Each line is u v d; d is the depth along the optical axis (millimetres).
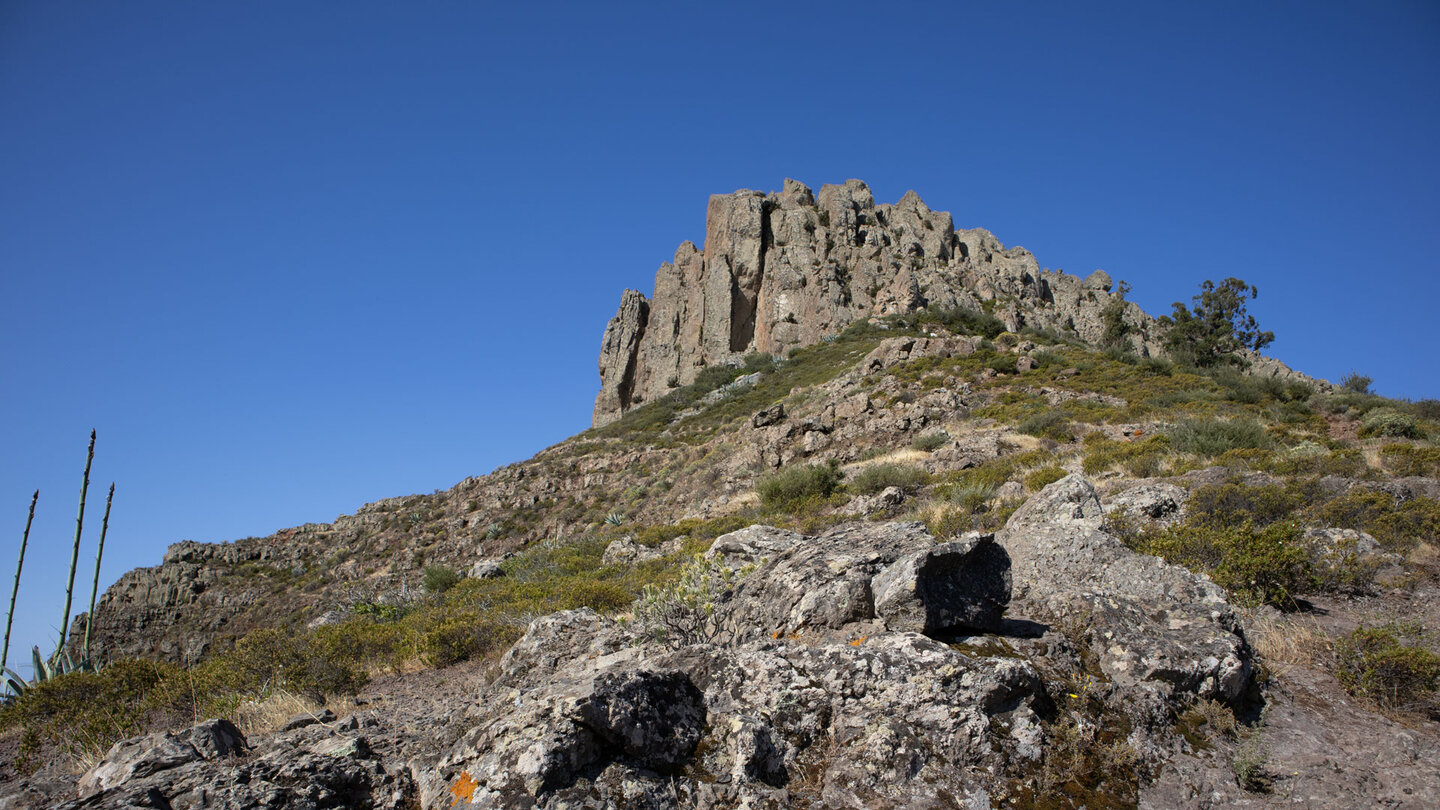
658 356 87562
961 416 32156
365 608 18266
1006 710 4402
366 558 51594
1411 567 8641
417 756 4629
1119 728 4531
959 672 4422
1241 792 4227
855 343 66875
